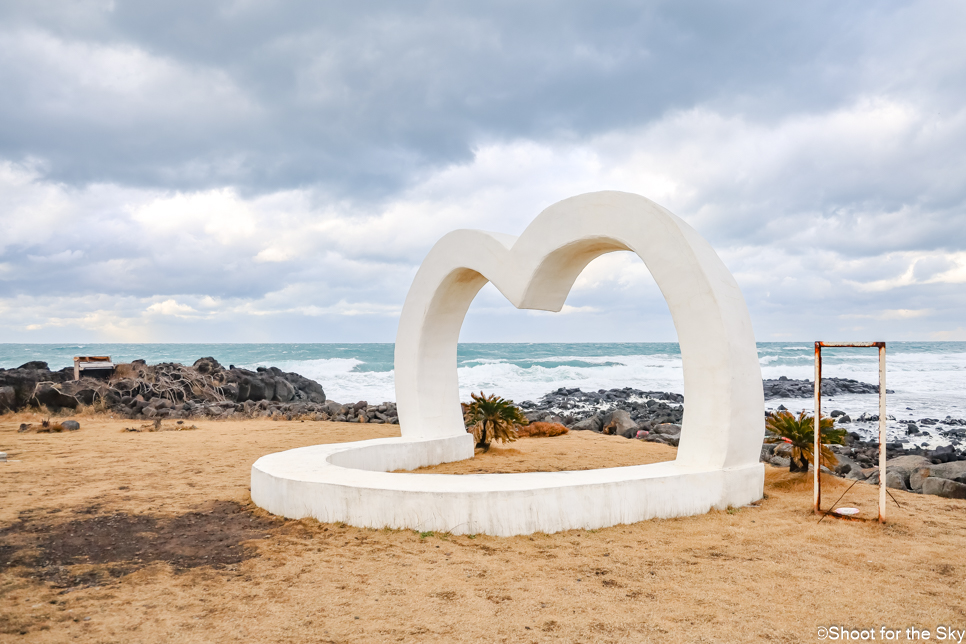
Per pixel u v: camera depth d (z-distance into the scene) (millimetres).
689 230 6730
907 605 3859
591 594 4047
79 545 5168
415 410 9633
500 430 10570
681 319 6508
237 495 7027
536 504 5418
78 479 7938
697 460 6461
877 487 7391
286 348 82812
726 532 5453
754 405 6539
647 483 5840
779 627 3543
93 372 19922
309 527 5629
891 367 42844
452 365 10094
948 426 17938
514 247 7863
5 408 15852
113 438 11977
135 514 6160
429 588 4168
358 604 3902
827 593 4055
